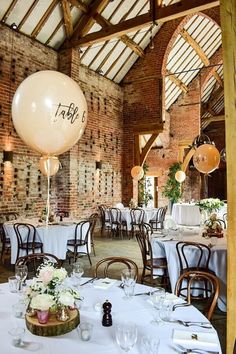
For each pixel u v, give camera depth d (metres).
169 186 11.59
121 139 9.60
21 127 2.30
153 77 9.00
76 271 2.14
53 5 6.46
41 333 1.49
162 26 8.73
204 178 13.59
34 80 2.24
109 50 8.36
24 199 6.51
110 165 9.12
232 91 1.04
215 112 13.98
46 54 7.07
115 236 7.95
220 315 3.26
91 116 8.40
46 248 4.84
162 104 8.98
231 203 1.05
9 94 6.22
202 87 11.16
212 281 2.15
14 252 4.82
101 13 7.08
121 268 4.97
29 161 6.64
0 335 1.50
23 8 6.10
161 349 1.39
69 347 1.39
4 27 6.12
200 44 10.02
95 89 8.57
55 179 7.43
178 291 2.33
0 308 1.82
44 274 1.64
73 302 1.58
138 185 9.97
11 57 6.27
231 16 1.05
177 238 4.03
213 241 3.73
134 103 9.47
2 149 6.07
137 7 7.55
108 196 9.02
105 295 2.07
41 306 1.50
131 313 1.78
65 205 7.36
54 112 2.20
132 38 8.41
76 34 7.14
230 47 1.05
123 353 1.34
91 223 5.66
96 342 1.44
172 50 9.42
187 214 8.75
